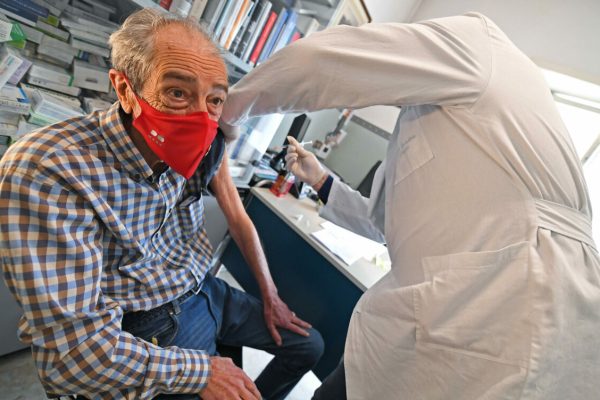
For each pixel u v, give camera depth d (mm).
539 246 568
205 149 563
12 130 835
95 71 1011
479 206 615
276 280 1447
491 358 552
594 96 1804
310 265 1327
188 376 615
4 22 768
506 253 569
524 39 1852
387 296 715
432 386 616
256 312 1015
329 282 1265
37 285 465
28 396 979
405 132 772
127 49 518
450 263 617
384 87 646
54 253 485
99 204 541
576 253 599
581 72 1666
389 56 631
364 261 1310
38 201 465
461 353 581
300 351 996
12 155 475
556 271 538
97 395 538
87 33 947
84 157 523
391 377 679
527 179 593
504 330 550
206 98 555
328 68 644
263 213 1519
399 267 749
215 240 1507
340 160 2354
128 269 655
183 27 529
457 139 654
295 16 1448
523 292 547
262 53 1380
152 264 721
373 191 952
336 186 1146
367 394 715
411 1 2340
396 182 773
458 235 631
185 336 766
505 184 601
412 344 646
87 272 525
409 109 792
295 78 667
